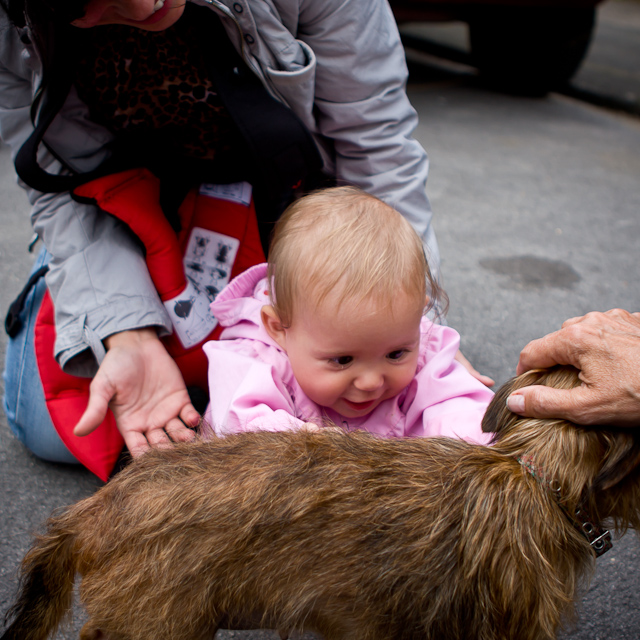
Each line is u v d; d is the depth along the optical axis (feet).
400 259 4.07
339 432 3.75
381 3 5.79
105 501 3.74
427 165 6.27
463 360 5.64
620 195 14.64
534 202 13.99
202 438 4.10
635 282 10.84
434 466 3.45
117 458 5.70
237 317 5.18
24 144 4.93
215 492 3.42
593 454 3.27
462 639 3.22
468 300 9.97
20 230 11.50
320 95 5.83
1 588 5.05
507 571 3.17
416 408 4.72
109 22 4.31
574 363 3.35
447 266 11.05
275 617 3.45
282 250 4.30
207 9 5.01
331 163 6.35
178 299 5.53
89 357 5.28
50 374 5.72
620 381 3.10
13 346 6.18
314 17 5.43
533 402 3.37
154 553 3.42
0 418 7.06
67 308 5.21
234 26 5.01
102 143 5.50
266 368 4.61
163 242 5.49
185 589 3.38
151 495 3.53
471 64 24.36
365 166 6.06
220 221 5.82
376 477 3.40
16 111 5.32
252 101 5.23
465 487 3.32
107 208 5.32
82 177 5.30
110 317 5.07
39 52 4.60
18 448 6.66
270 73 5.26
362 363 4.18
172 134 5.55
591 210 13.74
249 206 5.87
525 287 10.46
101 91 5.19
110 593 3.53
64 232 5.41
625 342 3.20
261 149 5.24
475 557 3.17
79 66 5.10
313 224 4.24
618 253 11.87
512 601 3.17
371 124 5.92
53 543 3.79
